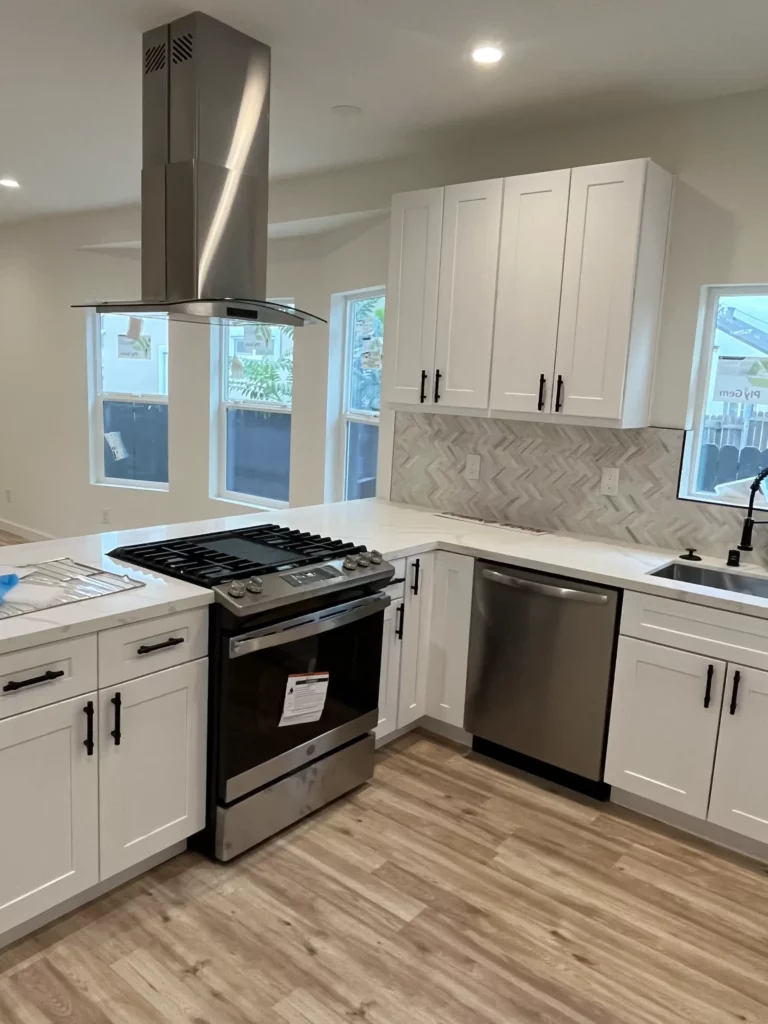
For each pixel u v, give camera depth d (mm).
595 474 3199
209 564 2363
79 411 5793
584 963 1987
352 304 4391
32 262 5836
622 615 2588
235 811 2295
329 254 4324
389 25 2281
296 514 3400
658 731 2561
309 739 2521
